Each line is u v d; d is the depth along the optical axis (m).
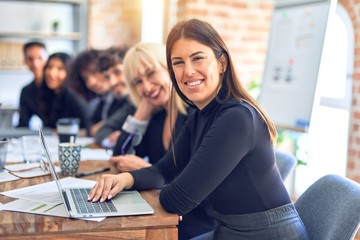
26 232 1.20
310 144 3.60
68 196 1.44
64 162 1.76
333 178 1.57
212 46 1.41
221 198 1.41
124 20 5.71
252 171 1.38
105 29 5.66
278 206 1.41
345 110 3.12
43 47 4.07
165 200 1.36
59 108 3.58
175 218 1.30
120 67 3.12
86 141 2.76
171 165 1.71
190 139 1.67
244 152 1.34
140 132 2.24
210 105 1.46
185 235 1.77
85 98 3.41
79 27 5.60
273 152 1.42
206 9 4.14
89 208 1.32
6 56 5.31
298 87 3.13
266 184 1.40
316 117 3.50
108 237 1.25
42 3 5.50
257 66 4.39
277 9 3.45
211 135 1.35
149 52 2.16
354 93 2.88
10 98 5.55
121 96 3.15
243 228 1.40
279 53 3.37
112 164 1.97
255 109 1.40
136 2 5.57
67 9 5.60
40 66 3.91
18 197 1.42
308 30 3.10
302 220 1.60
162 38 4.80
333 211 1.48
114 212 1.29
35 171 1.79
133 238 1.27
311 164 3.59
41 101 3.64
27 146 2.19
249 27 4.30
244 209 1.40
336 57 3.21
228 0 4.19
